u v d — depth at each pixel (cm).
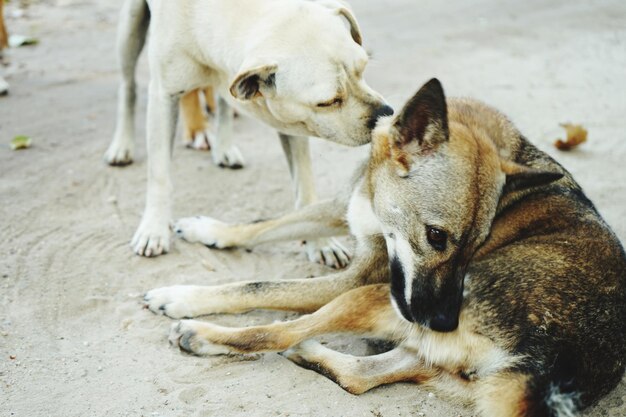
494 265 161
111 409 154
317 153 225
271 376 161
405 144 163
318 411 156
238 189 206
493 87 260
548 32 342
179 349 164
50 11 327
